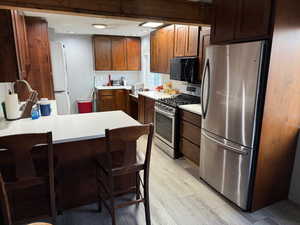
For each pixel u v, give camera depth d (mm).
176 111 3223
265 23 1786
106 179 2092
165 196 2414
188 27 3330
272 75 1842
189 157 3107
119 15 2168
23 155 1434
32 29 3648
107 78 6363
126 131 1584
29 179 1517
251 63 1863
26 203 1922
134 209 2184
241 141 2049
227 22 2205
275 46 1786
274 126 2002
